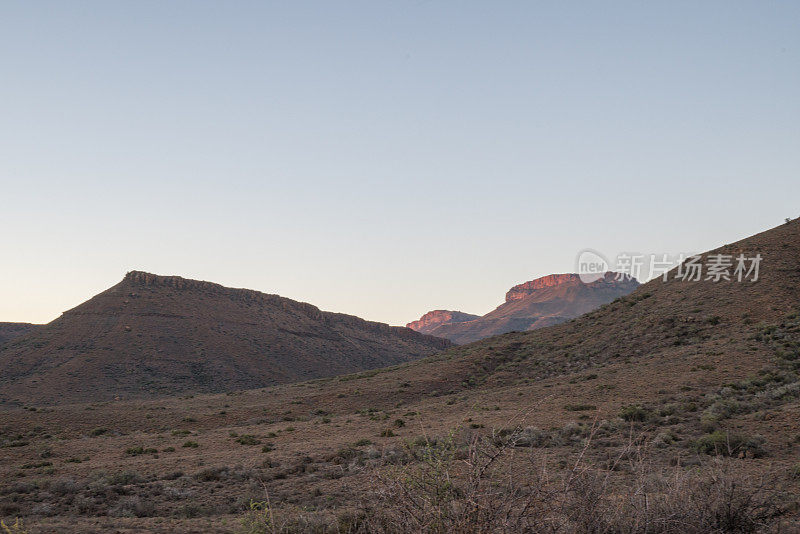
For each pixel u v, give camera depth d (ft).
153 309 549.13
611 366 185.78
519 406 138.00
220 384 453.17
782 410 90.33
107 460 106.83
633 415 101.04
